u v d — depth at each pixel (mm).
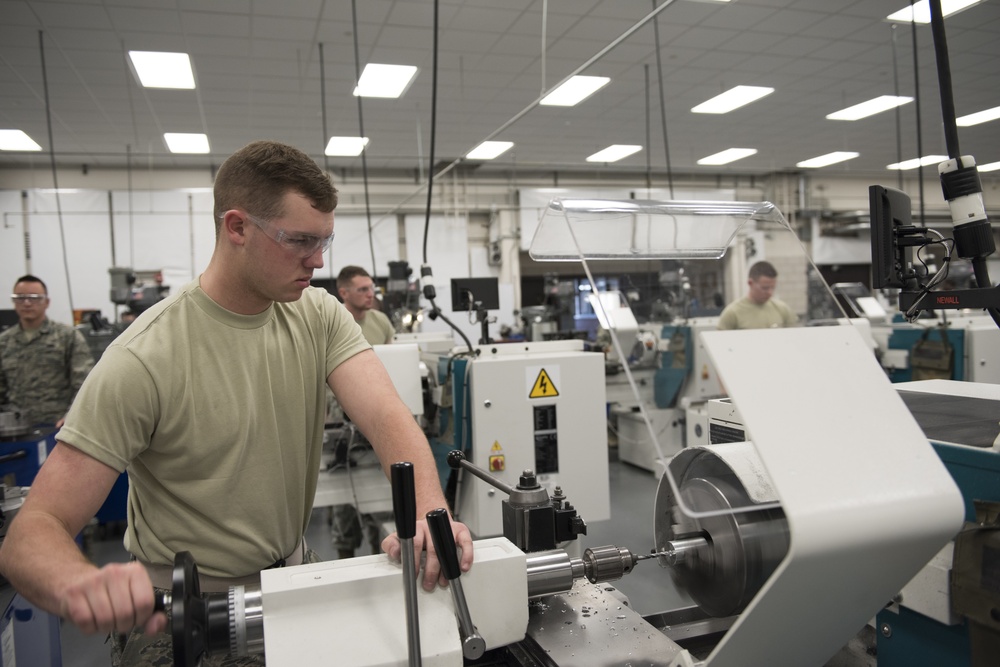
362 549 2975
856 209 10094
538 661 766
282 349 1000
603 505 2268
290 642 618
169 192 7457
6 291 7043
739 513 709
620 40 3002
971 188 902
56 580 624
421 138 7195
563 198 896
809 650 681
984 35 4758
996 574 685
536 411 2172
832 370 647
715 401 1063
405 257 8539
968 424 879
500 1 4113
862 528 545
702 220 1009
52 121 6043
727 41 4883
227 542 947
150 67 4898
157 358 870
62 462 789
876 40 4891
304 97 5711
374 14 4199
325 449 2447
